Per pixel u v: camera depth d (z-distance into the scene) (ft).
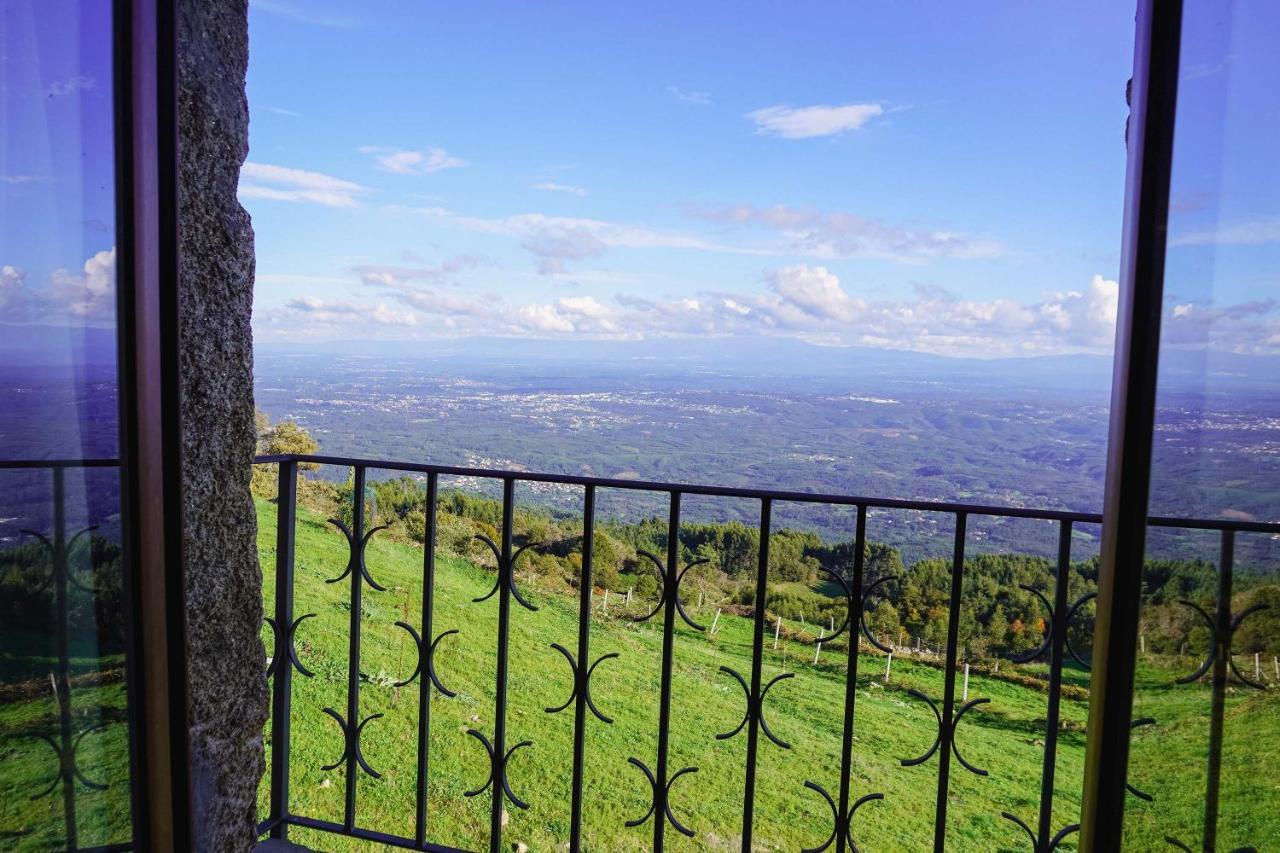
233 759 5.42
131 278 4.19
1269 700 4.15
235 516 5.36
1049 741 6.12
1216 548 4.15
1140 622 4.19
